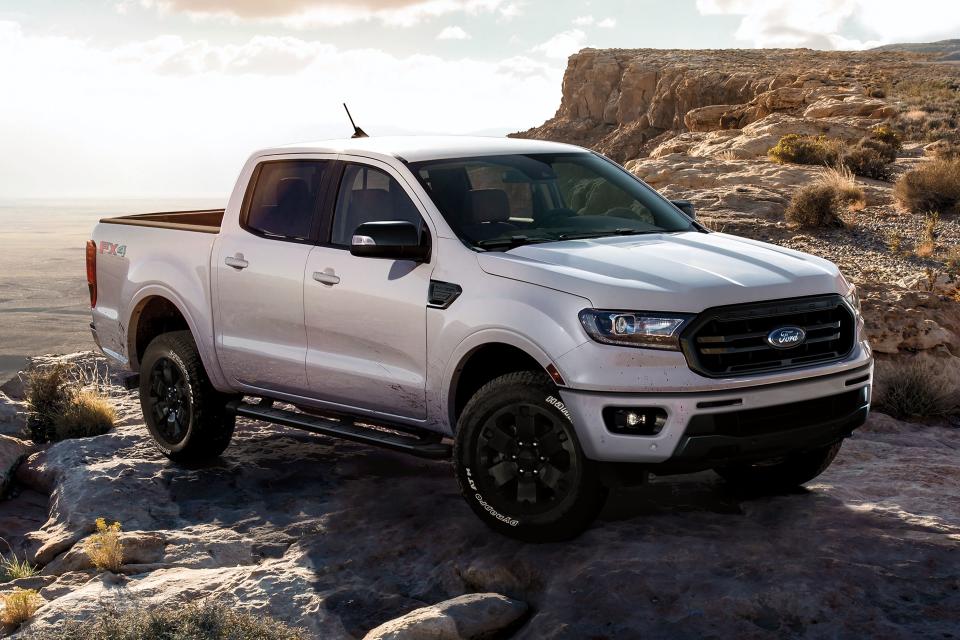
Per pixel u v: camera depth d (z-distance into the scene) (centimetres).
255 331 581
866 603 377
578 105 13512
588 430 420
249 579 461
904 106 4781
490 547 464
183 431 642
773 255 482
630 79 12275
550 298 435
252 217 594
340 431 541
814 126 3659
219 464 650
